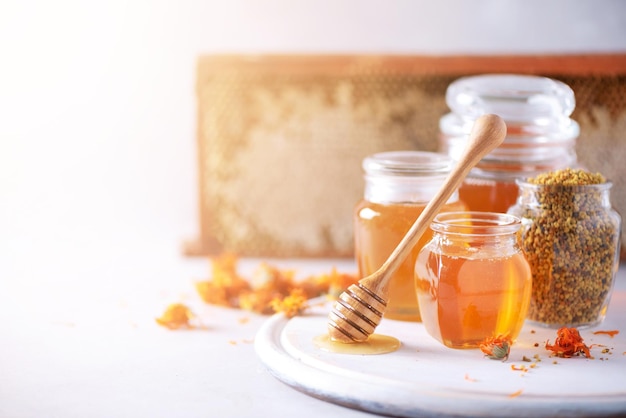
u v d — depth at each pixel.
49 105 1.38
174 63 1.37
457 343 0.84
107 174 1.40
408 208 0.90
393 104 1.15
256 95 1.16
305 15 1.33
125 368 0.86
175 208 1.39
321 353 0.83
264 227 1.18
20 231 1.33
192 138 1.38
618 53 1.14
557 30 1.31
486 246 0.83
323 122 1.16
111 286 1.08
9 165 1.40
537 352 0.84
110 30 1.37
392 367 0.80
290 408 0.79
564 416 0.75
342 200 1.17
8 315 0.99
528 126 0.95
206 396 0.81
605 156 1.13
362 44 1.33
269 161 1.17
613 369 0.81
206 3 1.35
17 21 1.37
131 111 1.38
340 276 0.99
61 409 0.79
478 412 0.76
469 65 1.13
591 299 0.88
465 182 0.96
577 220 0.87
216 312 1.00
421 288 0.85
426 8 1.32
